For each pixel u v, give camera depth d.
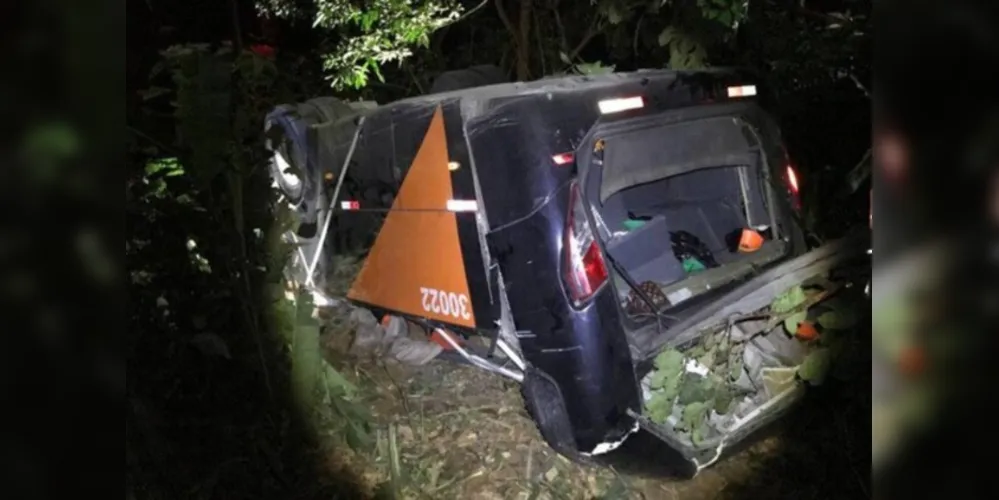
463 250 3.62
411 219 3.93
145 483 3.22
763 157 4.08
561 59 7.82
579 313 3.19
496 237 3.39
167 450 3.30
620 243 3.65
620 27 6.99
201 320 3.42
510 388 4.19
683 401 3.22
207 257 3.51
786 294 3.36
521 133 3.33
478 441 3.83
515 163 3.33
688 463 3.21
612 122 3.42
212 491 3.41
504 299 3.49
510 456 3.71
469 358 3.82
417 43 6.68
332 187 4.57
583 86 3.52
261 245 3.71
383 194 4.16
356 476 3.66
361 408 3.77
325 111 4.77
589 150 3.33
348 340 4.39
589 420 3.21
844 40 5.19
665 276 3.70
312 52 7.69
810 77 5.32
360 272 4.34
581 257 3.20
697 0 5.52
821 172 4.82
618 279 3.51
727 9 5.32
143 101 3.75
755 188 4.10
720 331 3.33
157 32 7.52
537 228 3.26
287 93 5.09
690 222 4.32
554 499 3.44
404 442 3.82
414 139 3.90
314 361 3.70
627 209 4.30
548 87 3.57
